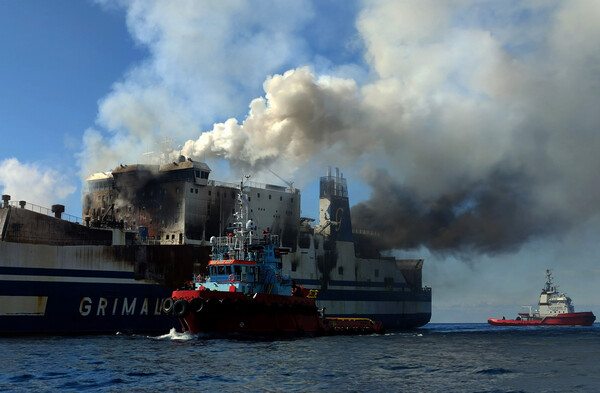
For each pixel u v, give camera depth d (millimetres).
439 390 35906
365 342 68000
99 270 75500
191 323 61594
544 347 69500
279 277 68750
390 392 34875
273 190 104375
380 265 124875
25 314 69438
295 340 65562
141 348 54281
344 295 115750
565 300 182875
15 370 40156
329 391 34656
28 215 75438
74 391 33062
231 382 36531
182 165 92750
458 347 67125
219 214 95625
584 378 41781
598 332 119875
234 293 61938
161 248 81188
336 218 118500
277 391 34250
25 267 69750
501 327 173000
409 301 131375
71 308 72750
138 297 78500
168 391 33406
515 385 38312
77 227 78375
